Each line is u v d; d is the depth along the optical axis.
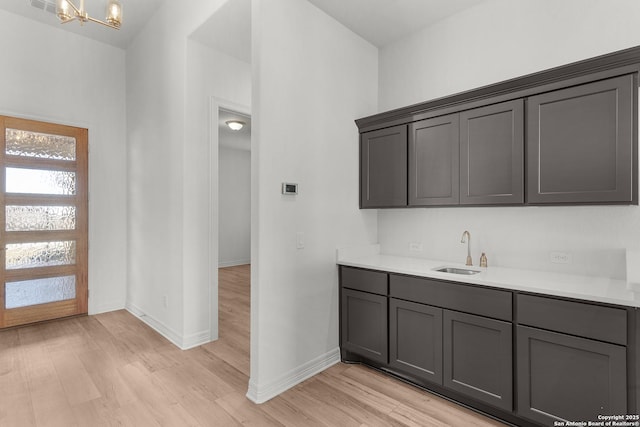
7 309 3.31
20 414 1.95
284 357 2.28
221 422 1.89
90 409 2.01
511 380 1.83
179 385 2.29
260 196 2.14
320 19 2.56
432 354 2.16
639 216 1.89
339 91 2.73
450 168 2.35
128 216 4.07
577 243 2.09
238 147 7.38
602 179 1.75
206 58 3.08
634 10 1.91
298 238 2.39
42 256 3.52
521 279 1.95
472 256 2.56
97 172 3.89
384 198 2.75
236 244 7.59
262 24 2.14
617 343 1.51
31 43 3.46
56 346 2.95
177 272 3.03
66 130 3.65
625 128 1.68
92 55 3.86
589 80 1.78
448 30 2.69
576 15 2.10
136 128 3.84
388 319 2.40
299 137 2.40
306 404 2.08
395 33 2.91
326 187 2.62
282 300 2.28
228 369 2.54
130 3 3.20
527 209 2.29
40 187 3.50
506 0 2.39
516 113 2.04
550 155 1.92
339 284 2.73
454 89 2.66
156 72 3.40
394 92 3.05
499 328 1.87
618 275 1.95
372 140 2.83
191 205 3.01
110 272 4.00
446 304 2.09
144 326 3.47
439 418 1.94
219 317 3.83
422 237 2.86
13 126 3.31
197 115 3.03
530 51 2.29
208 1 2.57
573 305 1.63
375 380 2.38
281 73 2.26
